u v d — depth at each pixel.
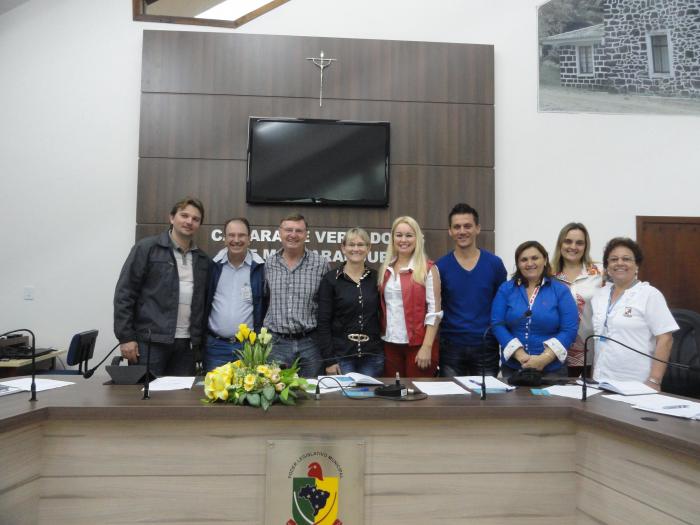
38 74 4.29
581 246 2.91
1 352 3.69
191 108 4.20
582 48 4.52
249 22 4.37
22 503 1.60
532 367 2.35
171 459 1.70
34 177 4.25
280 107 4.25
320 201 4.17
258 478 1.73
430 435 1.78
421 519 1.77
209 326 2.99
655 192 4.53
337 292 2.76
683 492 1.38
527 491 1.80
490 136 4.36
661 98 4.55
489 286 2.87
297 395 1.80
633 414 1.65
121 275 2.82
